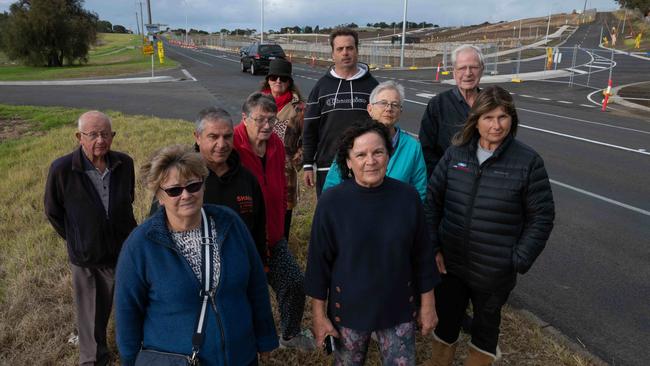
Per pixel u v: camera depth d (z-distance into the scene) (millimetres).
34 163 7664
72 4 37250
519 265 2434
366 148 2146
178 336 1955
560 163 8211
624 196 6512
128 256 1929
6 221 5387
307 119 3789
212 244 2010
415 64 35469
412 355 2332
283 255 3129
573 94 18859
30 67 35594
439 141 3369
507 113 2367
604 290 4035
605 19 86750
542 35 67500
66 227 3016
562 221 5609
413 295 2346
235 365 2043
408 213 2238
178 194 1897
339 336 2355
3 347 3203
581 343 3314
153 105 14383
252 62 24656
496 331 2672
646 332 3447
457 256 2625
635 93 18953
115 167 3004
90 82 21375
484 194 2480
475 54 3148
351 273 2225
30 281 3986
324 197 2281
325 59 40312
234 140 3061
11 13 35469
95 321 3062
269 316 2332
